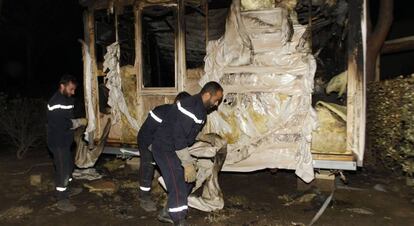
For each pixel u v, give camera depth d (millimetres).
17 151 8000
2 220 4344
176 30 5418
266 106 4949
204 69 5262
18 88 15305
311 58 4758
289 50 4840
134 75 5793
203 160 4773
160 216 4188
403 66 8391
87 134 6055
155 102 5664
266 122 4957
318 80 5406
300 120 4801
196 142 4711
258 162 4977
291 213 4418
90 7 5984
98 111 6109
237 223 4148
